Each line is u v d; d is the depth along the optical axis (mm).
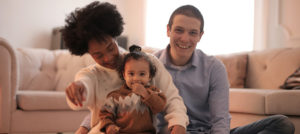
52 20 4746
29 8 4453
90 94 1225
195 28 1458
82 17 1179
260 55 3322
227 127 1407
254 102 2354
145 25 5359
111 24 1186
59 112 2699
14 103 2574
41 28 4605
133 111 1153
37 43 4566
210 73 1532
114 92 1222
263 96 2326
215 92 1498
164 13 5277
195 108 1544
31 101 2592
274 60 3137
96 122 1280
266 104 2293
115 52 1222
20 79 3141
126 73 1215
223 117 1427
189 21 1451
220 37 4863
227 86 1509
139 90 1167
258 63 3305
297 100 2178
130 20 5473
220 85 1501
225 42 4836
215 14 4895
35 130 2629
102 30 1166
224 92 1487
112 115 1170
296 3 4320
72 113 2732
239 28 4762
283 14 4445
